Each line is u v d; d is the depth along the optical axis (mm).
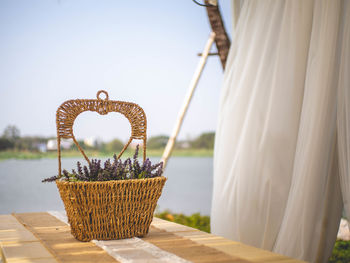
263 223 2020
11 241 1298
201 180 17469
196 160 32656
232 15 2516
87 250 1162
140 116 1591
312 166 1772
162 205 10453
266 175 1983
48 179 1354
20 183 12398
